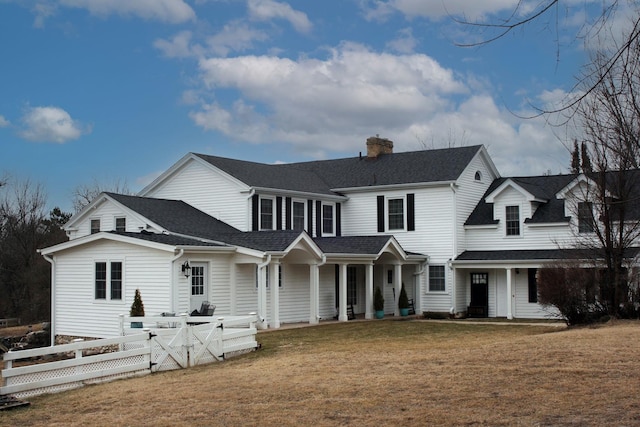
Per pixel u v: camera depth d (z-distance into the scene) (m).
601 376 13.20
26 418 12.59
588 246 25.56
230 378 15.41
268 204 33.38
